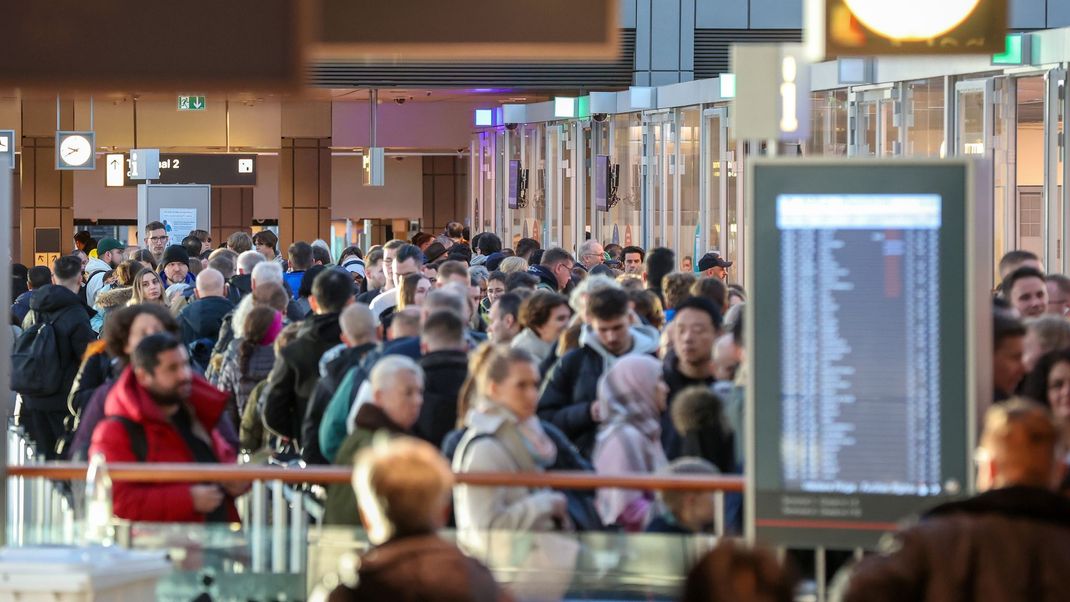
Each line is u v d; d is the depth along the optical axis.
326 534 12.85
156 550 12.90
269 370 19.97
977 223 11.38
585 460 15.51
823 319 11.43
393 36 11.11
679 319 15.67
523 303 18.22
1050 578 8.73
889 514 11.41
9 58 10.76
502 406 13.01
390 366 13.73
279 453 17.95
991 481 9.27
